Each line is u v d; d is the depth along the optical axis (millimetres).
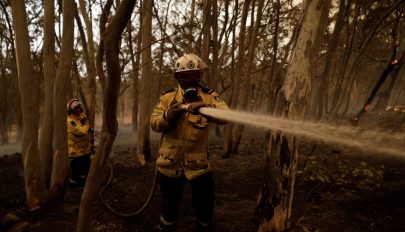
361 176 5371
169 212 3178
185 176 3072
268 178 2900
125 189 5438
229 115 1893
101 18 2484
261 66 17391
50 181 4773
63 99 4621
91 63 9586
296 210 4352
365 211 4309
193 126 2908
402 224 3877
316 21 2615
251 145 10680
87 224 2312
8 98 19859
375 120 10602
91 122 9578
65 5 4383
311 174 5574
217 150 9648
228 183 5824
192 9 10977
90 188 2264
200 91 2977
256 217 3619
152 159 8172
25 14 4172
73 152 5504
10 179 6352
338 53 19266
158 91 18812
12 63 16469
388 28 17281
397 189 4980
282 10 11141
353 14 15406
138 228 3861
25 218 4250
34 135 4320
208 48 8148
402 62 13656
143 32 7512
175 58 14555
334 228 3797
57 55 11984
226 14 9430
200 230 3186
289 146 2723
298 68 2658
